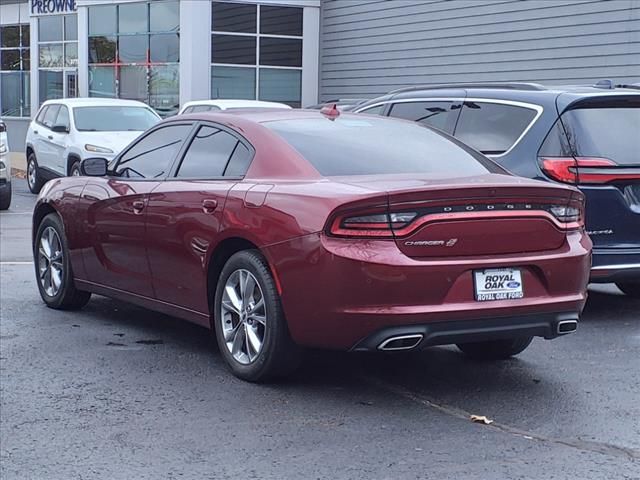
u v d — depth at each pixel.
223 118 6.67
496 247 5.56
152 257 6.82
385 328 5.29
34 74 31.97
